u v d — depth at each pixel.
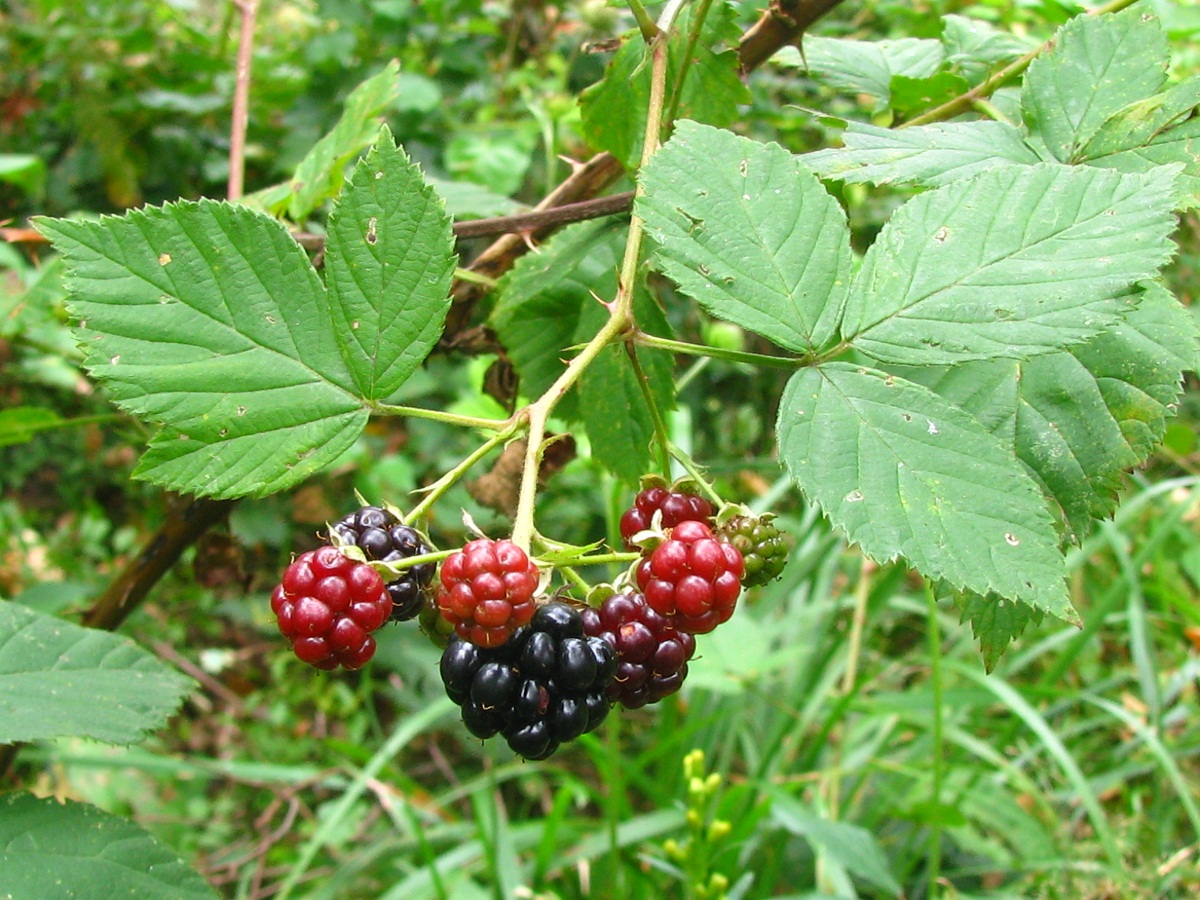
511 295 0.24
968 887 0.45
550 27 0.63
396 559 0.14
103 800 0.55
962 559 0.14
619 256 0.23
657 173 0.16
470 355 0.28
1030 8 0.27
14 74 0.61
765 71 0.51
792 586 0.50
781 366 0.15
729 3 0.22
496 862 0.40
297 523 0.64
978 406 0.18
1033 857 0.42
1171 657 0.55
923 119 0.22
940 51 0.25
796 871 0.45
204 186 0.63
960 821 0.39
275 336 0.15
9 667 0.20
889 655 0.61
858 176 0.17
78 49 0.57
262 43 0.73
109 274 0.15
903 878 0.42
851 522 0.14
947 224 0.16
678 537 0.14
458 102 0.59
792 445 0.15
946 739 0.47
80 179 0.61
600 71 0.56
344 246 0.15
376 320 0.15
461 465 0.15
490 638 0.13
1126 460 0.17
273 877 0.53
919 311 0.15
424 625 0.15
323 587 0.14
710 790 0.32
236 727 0.62
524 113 0.61
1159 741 0.44
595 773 0.59
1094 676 0.55
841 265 0.16
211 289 0.15
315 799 0.60
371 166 0.15
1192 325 0.17
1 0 0.62
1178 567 0.56
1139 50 0.18
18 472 0.65
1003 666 0.50
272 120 0.61
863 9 0.48
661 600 0.14
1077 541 0.17
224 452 0.15
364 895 0.49
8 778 0.49
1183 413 0.60
